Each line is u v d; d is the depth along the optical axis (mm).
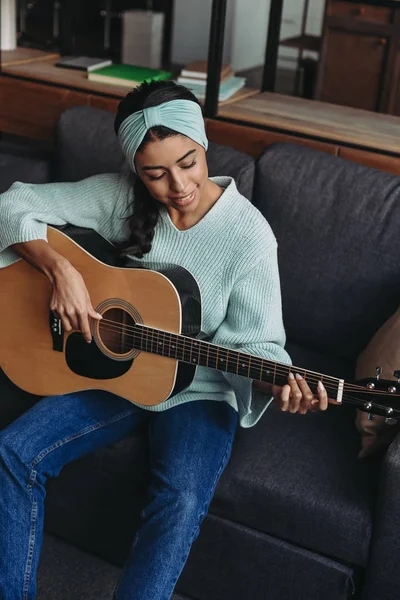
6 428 1703
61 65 2725
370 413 1500
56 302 1690
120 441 1777
